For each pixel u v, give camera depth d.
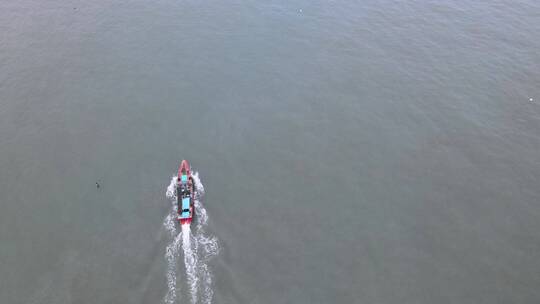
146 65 103.62
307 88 98.88
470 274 63.75
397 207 73.62
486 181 78.19
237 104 94.25
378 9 127.75
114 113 90.31
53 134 84.50
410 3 130.75
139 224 68.94
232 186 76.38
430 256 66.25
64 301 58.53
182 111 91.88
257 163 81.19
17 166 77.62
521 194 75.88
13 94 92.94
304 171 79.75
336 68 104.81
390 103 95.12
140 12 122.69
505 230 70.00
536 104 94.75
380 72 103.81
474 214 72.56
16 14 118.88
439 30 118.50
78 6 124.06
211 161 81.19
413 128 89.00
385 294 61.22
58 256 64.19
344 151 83.88
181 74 101.69
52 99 92.50
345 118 91.25
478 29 118.94
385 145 85.19
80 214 70.44
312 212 72.44
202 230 68.00
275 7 127.88
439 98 96.50
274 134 87.38
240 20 121.25
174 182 76.62
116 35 112.81
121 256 64.19
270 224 70.19
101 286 60.31
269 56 108.19
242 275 62.19
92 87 96.38
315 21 121.75
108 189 74.81
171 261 63.16
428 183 77.81
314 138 86.56
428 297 60.94
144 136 85.69
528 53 109.75
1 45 106.56
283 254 65.75
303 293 61.00
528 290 61.66
